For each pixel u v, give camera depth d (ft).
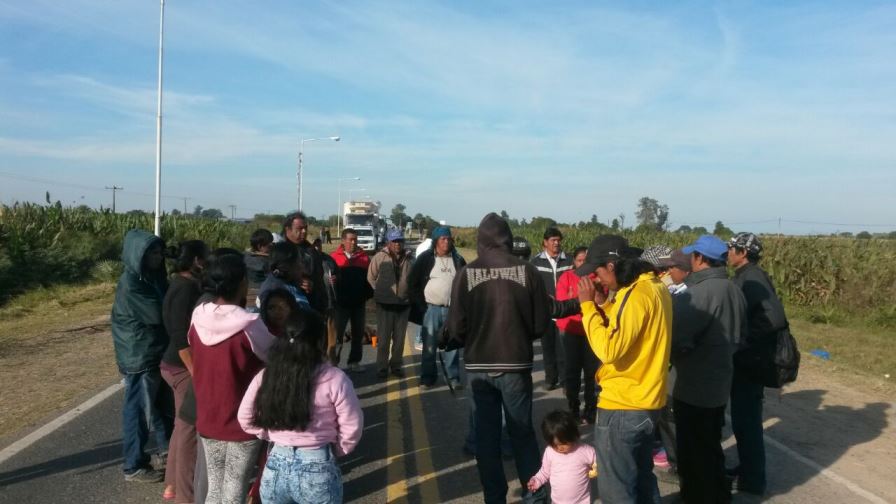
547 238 26.11
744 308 14.69
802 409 24.40
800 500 16.12
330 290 24.39
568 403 22.59
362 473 17.38
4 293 55.47
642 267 13.01
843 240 55.98
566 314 15.60
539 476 14.05
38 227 70.74
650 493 12.96
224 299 11.78
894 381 29.22
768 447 20.13
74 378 26.99
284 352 10.28
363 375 28.30
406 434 20.51
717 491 14.67
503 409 14.89
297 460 10.28
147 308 15.98
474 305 14.24
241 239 125.80
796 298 53.93
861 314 48.85
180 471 13.97
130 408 16.35
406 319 27.66
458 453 18.88
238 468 11.47
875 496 16.39
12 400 23.61
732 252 16.85
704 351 14.29
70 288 59.62
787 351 15.60
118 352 16.21
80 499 15.37
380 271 27.09
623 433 12.40
